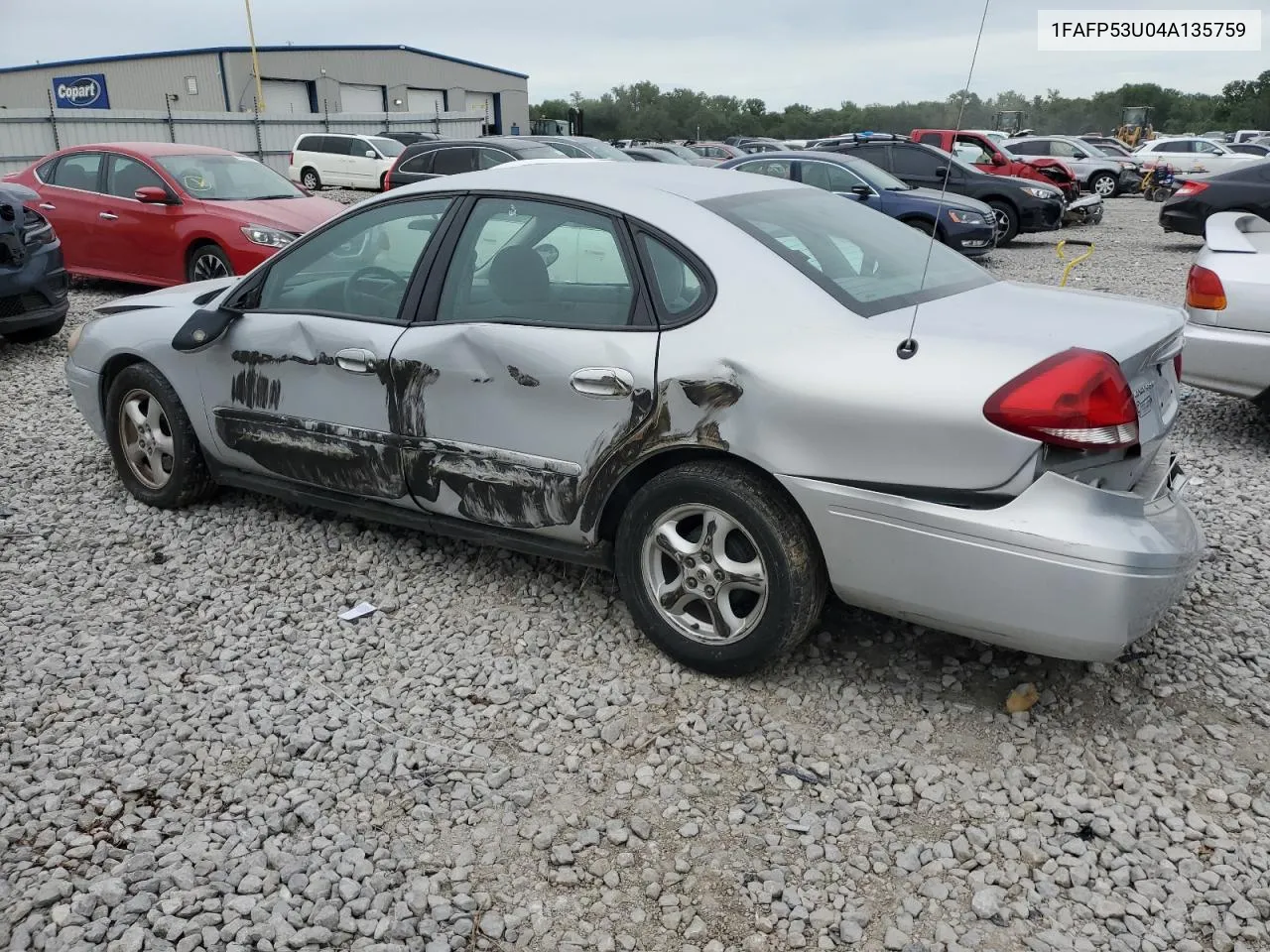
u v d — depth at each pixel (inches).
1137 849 104.4
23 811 110.1
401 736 123.8
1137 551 106.2
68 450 229.6
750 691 132.0
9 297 312.7
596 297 135.2
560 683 135.0
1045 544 107.3
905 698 130.5
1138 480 121.0
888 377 113.8
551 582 161.8
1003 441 107.7
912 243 151.9
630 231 134.3
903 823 108.6
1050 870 101.7
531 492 140.5
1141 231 761.0
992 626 113.8
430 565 168.6
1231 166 1259.8
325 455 161.0
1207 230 237.9
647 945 93.4
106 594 160.4
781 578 123.7
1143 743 121.8
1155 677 134.3
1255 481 210.2
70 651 143.2
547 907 97.7
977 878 100.6
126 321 189.2
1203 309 221.9
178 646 145.4
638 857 104.3
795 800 112.1
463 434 144.7
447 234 149.7
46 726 126.2
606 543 142.3
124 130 1202.0
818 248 134.7
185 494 187.5
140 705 130.4
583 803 112.3
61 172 439.2
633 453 130.9
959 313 124.3
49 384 294.5
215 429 176.1
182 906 96.3
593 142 721.0
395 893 99.0
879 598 120.3
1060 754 119.7
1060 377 106.7
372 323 153.3
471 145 644.7
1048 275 512.4
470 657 141.3
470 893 99.3
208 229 398.0
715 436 124.1
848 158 566.9
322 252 163.0
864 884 100.4
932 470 112.0
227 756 120.1
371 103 2343.8
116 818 109.6
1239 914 95.6
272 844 104.7
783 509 123.5
